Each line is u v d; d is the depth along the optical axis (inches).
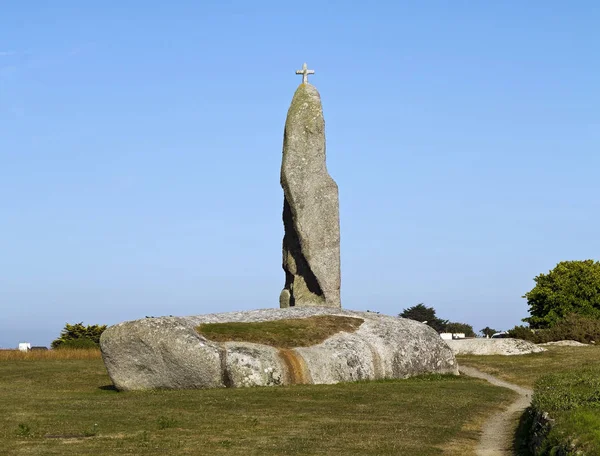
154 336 1305.4
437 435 919.7
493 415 1095.0
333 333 1485.0
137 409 1084.5
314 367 1371.8
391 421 1007.0
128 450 813.2
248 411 1069.1
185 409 1084.5
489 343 2016.5
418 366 1517.0
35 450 809.5
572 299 2893.7
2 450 808.9
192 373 1302.9
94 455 786.8
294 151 1866.4
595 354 1857.8
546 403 880.9
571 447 678.5
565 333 2309.3
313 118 1876.2
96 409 1088.8
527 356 1914.4
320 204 1854.1
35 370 1706.4
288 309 1624.0
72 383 1524.4
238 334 1401.3
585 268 2928.2
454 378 1535.4
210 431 924.6
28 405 1138.0
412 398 1203.9
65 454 790.5
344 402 1154.0
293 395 1206.9
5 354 2153.1
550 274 2982.3
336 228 1861.5
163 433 911.0
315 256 1841.8
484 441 906.7
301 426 961.5
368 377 1432.1
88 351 2237.9
